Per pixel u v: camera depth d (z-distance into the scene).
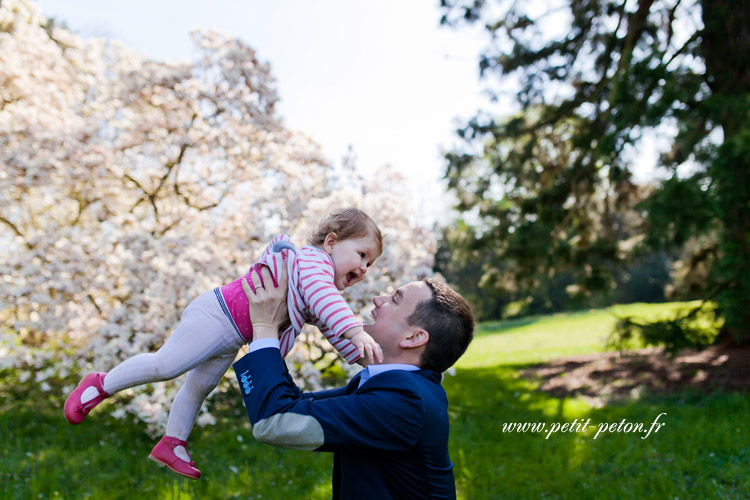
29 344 5.98
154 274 5.25
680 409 6.08
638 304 22.41
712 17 7.52
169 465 2.00
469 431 5.65
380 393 1.73
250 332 1.92
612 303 26.58
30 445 4.68
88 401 1.89
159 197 6.51
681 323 7.13
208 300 1.93
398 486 1.75
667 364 8.70
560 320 21.97
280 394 1.72
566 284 28.98
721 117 6.31
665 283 26.89
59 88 6.93
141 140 6.28
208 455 4.73
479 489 4.19
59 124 5.92
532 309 30.11
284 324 1.96
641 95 7.02
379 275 5.61
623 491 3.95
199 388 2.05
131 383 1.91
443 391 1.90
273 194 5.82
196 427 5.29
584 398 7.38
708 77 7.52
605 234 10.25
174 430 2.03
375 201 5.80
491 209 10.77
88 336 5.36
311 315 1.95
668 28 8.38
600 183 9.92
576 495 4.00
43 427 5.15
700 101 6.77
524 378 9.17
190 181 6.54
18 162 5.60
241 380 1.78
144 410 4.65
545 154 10.73
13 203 6.18
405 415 1.69
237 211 6.48
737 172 5.73
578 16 9.40
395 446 1.69
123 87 6.04
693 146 6.15
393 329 1.93
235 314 1.90
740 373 7.55
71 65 7.11
